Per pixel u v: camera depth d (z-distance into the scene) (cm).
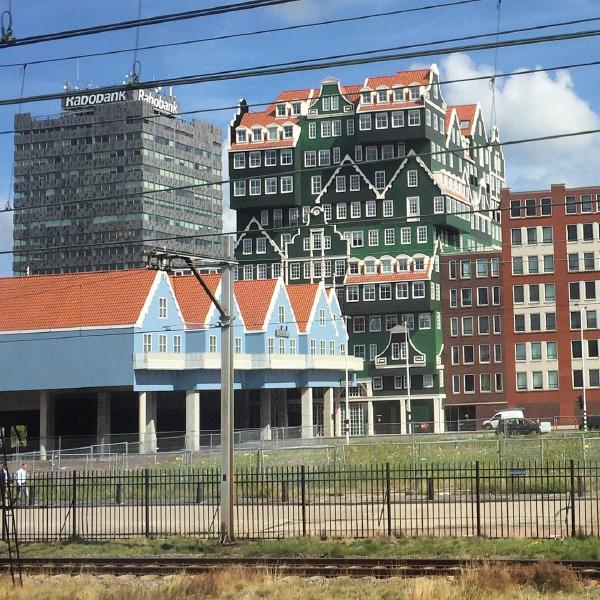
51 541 3669
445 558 2947
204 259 3647
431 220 12462
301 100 13138
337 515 4062
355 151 12838
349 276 12569
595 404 12019
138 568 3009
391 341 12400
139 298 8538
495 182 15575
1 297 8938
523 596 2355
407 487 4872
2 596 2598
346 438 8650
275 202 12962
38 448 8869
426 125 12531
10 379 8625
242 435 8425
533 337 12275
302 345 10138
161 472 5538
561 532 3369
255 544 3372
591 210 12169
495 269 12456
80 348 8475
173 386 8750
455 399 12462
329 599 2427
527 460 5784
